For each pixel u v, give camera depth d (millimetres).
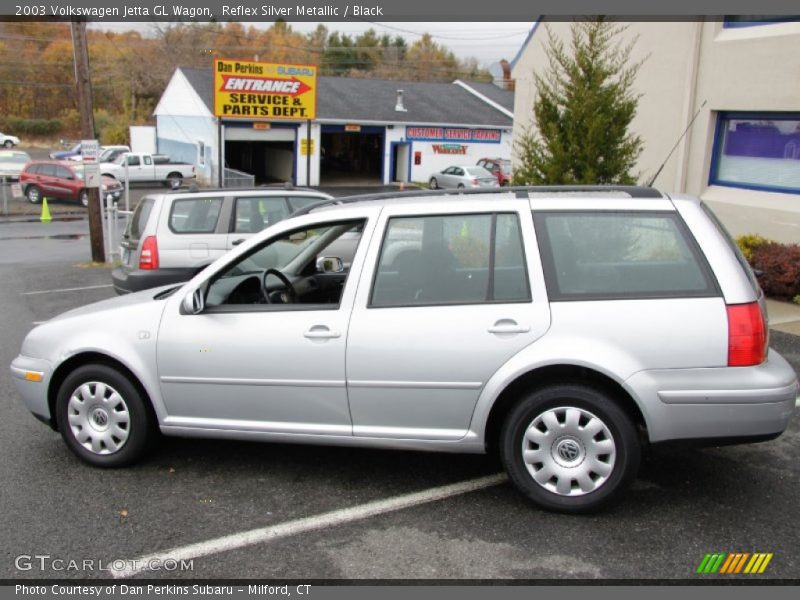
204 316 4504
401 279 4234
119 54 61625
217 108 27938
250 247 4523
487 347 4012
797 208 10648
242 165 41500
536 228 4105
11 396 6355
